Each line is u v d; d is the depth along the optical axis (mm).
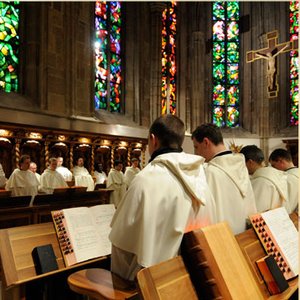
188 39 17812
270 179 3178
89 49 12375
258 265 2162
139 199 1816
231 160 2590
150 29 15672
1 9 10586
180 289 1640
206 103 17906
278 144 17156
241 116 18000
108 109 13789
